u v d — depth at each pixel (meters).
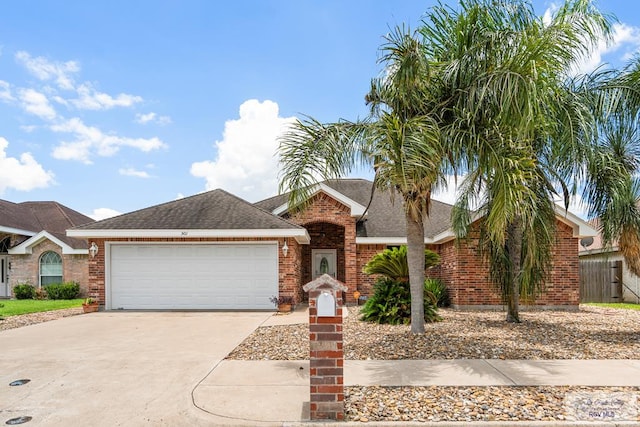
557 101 9.01
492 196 8.59
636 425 4.46
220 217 15.36
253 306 14.95
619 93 9.09
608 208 9.77
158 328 10.98
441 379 6.03
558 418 4.62
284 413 4.88
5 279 22.56
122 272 15.12
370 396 5.37
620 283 19.52
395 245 17.62
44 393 5.74
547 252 10.89
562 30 8.19
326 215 17.34
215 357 7.64
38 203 26.56
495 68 8.00
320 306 4.75
